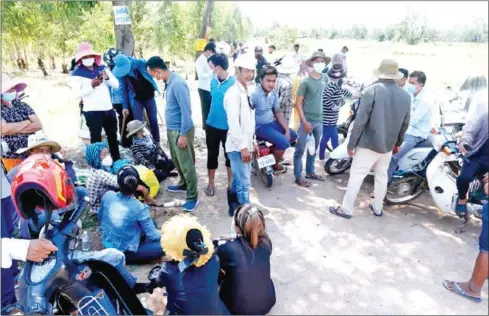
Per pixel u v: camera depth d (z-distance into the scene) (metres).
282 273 3.50
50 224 2.57
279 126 5.07
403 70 4.83
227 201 4.78
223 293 2.91
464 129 3.90
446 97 5.22
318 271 3.53
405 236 4.05
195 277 2.63
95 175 4.12
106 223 3.54
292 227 4.20
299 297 3.21
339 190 5.07
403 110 3.83
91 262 2.57
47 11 12.66
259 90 4.80
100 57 5.21
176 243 2.58
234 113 3.84
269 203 4.72
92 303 2.45
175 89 4.13
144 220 3.53
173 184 5.20
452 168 4.12
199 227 2.65
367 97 3.81
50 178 2.28
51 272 2.42
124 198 3.52
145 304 3.17
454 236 4.06
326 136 5.75
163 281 2.71
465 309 3.09
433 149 4.38
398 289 3.31
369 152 4.05
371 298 3.21
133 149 5.30
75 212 2.62
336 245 3.90
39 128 4.24
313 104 4.85
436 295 3.24
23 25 13.95
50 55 16.72
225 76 4.45
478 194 3.97
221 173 5.68
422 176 4.47
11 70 16.02
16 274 3.17
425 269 3.56
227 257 2.84
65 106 9.86
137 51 10.47
